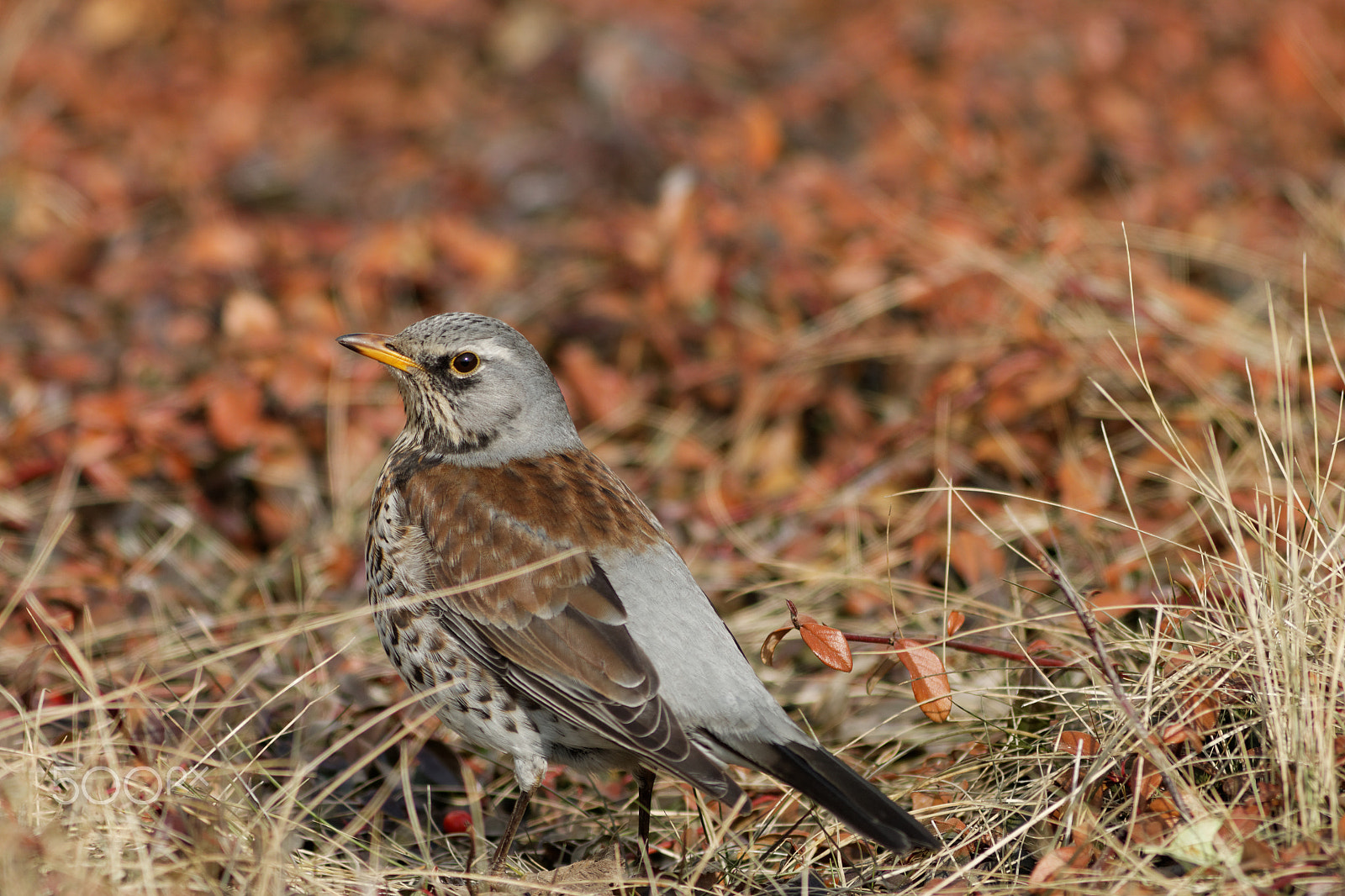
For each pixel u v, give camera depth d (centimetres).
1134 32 1997
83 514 1205
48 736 896
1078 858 734
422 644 866
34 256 1581
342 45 2183
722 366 1378
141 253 1612
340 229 1672
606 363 1435
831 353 1364
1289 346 1065
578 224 1630
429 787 888
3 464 1223
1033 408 1226
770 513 1228
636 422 1366
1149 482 1171
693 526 1223
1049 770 811
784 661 1049
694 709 803
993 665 973
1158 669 829
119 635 1056
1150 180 1655
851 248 1456
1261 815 724
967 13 2044
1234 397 1212
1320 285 1361
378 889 790
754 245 1484
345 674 983
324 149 1908
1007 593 1024
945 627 876
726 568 1164
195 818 763
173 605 1107
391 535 885
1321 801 716
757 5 2253
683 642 818
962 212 1489
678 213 1489
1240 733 766
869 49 1998
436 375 922
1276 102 1861
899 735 943
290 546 1201
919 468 1227
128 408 1247
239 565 1188
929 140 1700
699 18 2192
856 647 1032
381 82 2058
